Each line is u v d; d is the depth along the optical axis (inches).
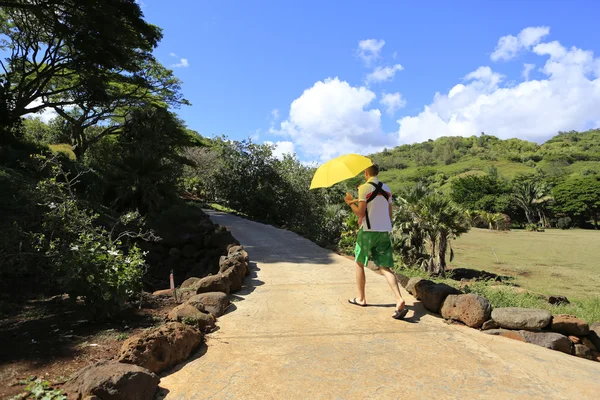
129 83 1202.0
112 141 1336.1
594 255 852.6
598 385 109.3
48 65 990.4
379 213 175.9
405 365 121.9
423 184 602.2
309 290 220.5
